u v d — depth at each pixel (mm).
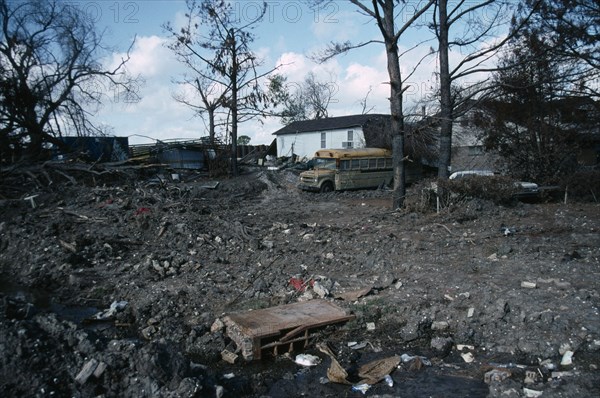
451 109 19484
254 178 30625
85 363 5418
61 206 17828
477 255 11133
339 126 41281
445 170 19391
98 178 24328
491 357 6848
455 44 19250
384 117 36938
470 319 7602
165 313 8461
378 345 7367
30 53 26688
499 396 5570
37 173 23203
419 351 7172
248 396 6004
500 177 18000
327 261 11148
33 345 5418
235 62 34312
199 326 7859
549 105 23891
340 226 16547
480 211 16766
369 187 28062
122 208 16609
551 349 6734
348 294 8867
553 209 18047
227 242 13281
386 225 15969
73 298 9969
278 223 16484
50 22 27188
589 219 15453
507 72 24266
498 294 8375
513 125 25359
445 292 8852
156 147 33906
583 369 6191
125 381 5355
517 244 11922
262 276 10250
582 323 7129
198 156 34438
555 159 23188
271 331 7168
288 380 6402
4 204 17859
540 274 9430
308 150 44875
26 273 11672
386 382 6223
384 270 10391
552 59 22922
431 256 11273
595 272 9328
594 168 22797
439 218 16234
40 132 27578
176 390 5238
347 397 5926
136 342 5902
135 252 12672
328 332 7633
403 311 8164
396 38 18344
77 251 12398
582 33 22875
